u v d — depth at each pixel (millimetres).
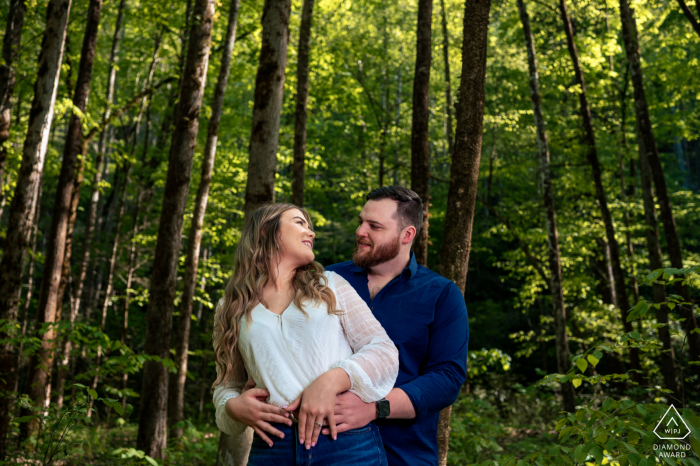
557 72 11703
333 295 1656
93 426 7422
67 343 8945
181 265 13852
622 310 10508
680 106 17359
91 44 8453
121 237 15977
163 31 11992
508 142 12984
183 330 8375
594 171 11000
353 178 16688
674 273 2256
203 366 15117
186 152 5988
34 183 5402
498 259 20266
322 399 1443
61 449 2787
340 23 13938
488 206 12734
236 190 13961
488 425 6973
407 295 1825
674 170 22406
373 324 1649
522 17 10047
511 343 17938
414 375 1754
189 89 6035
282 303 1669
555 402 9898
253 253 1712
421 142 5027
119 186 18641
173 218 5879
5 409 4805
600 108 13602
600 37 10906
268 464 1491
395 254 1875
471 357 6273
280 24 4414
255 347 1588
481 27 2904
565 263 13094
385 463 1567
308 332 1571
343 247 21656
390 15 15695
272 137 4355
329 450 1461
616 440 1989
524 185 14734
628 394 8367
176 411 8094
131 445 7336
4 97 7895
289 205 1809
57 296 8602
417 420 1709
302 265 1735
